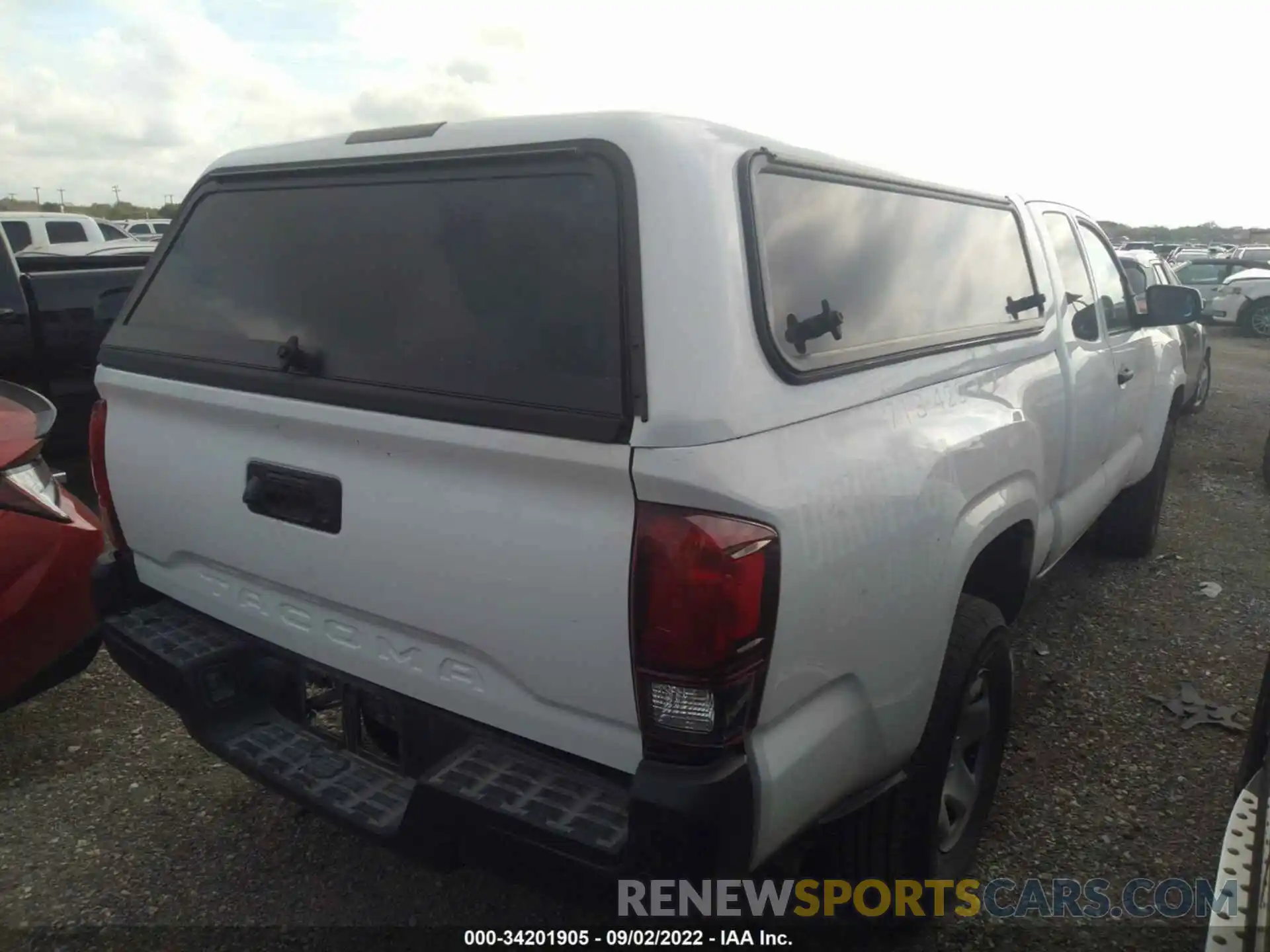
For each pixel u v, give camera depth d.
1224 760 3.51
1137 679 4.12
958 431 2.57
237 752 2.49
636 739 1.92
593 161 2.00
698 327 1.84
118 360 2.77
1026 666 4.24
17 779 3.42
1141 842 3.07
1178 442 9.10
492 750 2.14
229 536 2.52
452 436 2.00
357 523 2.21
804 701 2.05
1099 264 4.35
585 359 1.91
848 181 2.44
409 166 2.28
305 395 2.27
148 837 3.11
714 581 1.77
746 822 1.89
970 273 3.04
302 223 2.47
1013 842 3.07
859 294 2.38
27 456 3.30
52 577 3.32
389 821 2.22
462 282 2.13
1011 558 3.18
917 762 2.50
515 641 2.01
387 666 2.28
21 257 6.78
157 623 2.76
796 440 1.97
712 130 2.04
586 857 1.91
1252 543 5.94
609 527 1.85
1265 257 26.16
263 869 2.97
